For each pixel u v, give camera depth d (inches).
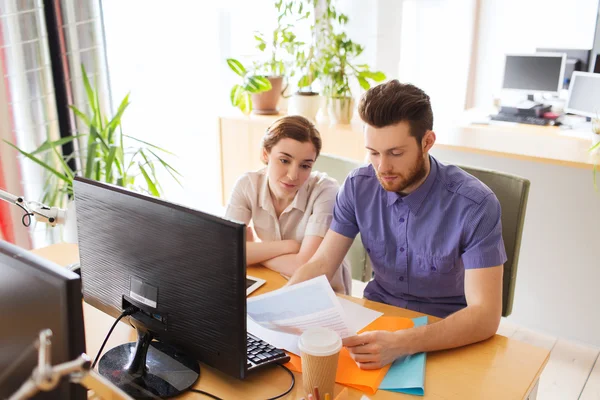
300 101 123.3
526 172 98.6
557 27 189.8
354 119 126.6
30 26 90.5
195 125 139.8
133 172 122.4
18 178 96.3
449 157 105.2
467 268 53.3
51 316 27.8
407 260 59.1
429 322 52.2
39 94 94.4
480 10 200.7
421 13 189.2
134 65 121.1
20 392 19.9
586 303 99.0
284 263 63.5
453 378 43.4
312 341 38.9
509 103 167.6
